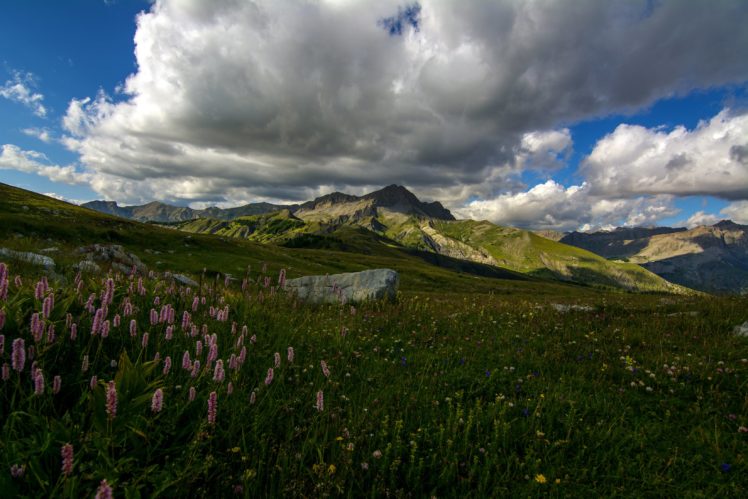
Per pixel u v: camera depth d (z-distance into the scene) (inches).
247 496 141.4
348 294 696.4
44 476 124.7
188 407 176.7
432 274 4655.5
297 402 214.2
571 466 188.9
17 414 144.6
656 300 911.0
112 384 136.9
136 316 253.4
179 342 235.6
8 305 193.3
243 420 183.0
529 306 633.0
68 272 432.8
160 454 151.7
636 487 178.2
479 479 173.5
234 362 184.5
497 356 350.0
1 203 2726.4
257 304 383.2
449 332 437.7
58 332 198.5
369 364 301.4
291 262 3543.3
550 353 357.4
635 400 264.5
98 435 138.3
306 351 300.7
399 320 490.3
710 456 199.9
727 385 280.5
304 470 164.1
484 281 5088.6
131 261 1055.0
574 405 246.4
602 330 446.0
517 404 246.5
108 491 101.5
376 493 159.9
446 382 278.1
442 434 194.1
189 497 143.3
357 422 199.6
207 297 354.9
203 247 3078.2
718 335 398.3
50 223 2422.5
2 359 169.9
